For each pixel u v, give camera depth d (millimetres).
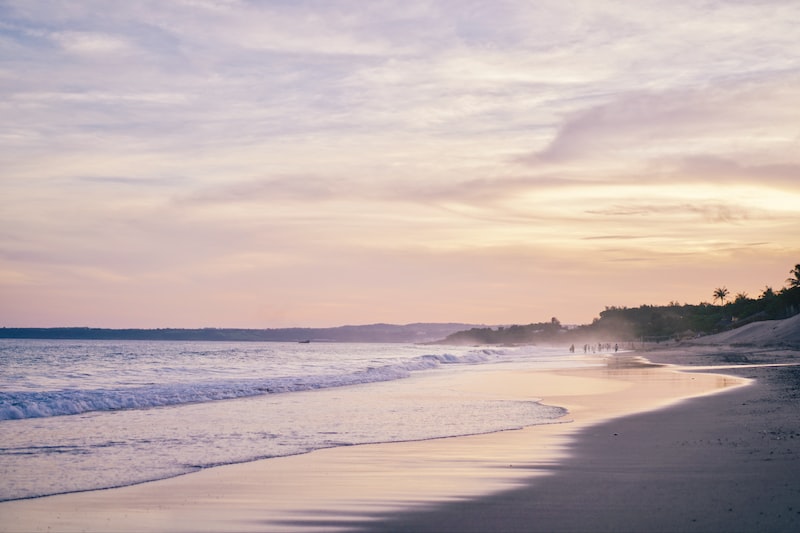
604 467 11156
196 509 8938
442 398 25922
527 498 9031
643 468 10961
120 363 56562
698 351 87188
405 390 30188
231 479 10875
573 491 9375
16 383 32844
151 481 10781
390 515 8383
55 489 10242
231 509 8898
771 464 10938
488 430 16500
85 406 21859
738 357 64688
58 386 30750
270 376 39500
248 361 64375
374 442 14797
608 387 30891
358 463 12211
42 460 12758
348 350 135875
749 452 12117
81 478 11047
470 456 12750
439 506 8773
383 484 10305
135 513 8781
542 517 8039
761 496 8742
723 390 26531
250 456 13094
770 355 67500
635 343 167500
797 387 27312
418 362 57562
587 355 94000
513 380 37000
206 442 14969
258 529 7953
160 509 8969
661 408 20812
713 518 7727
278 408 22359
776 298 135500
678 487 9406
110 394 24422
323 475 11117
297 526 8031
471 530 7586
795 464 10875
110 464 12297
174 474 11328
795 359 58156
